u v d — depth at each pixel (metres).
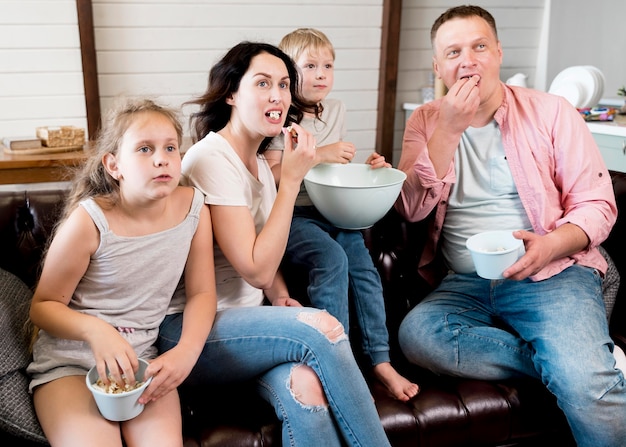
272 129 1.53
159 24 3.62
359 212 1.68
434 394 1.56
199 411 1.44
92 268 1.36
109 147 1.34
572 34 4.21
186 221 1.42
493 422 1.55
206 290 1.46
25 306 1.49
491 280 1.78
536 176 1.75
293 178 1.50
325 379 1.34
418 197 1.83
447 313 1.73
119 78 3.63
